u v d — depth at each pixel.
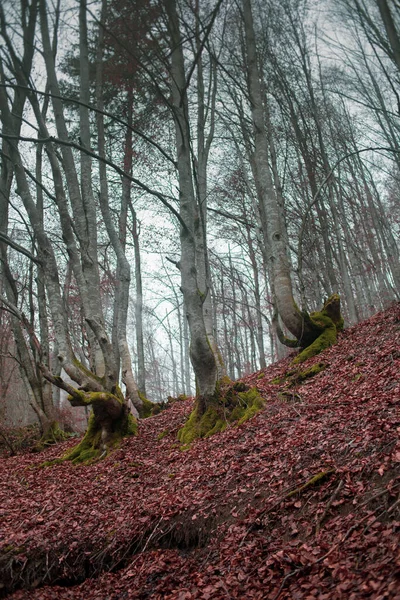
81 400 10.77
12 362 22.97
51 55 11.56
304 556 4.50
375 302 30.19
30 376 15.48
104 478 9.05
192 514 6.28
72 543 6.41
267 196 13.85
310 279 27.12
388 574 3.70
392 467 5.01
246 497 6.15
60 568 6.19
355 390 8.44
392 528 4.21
